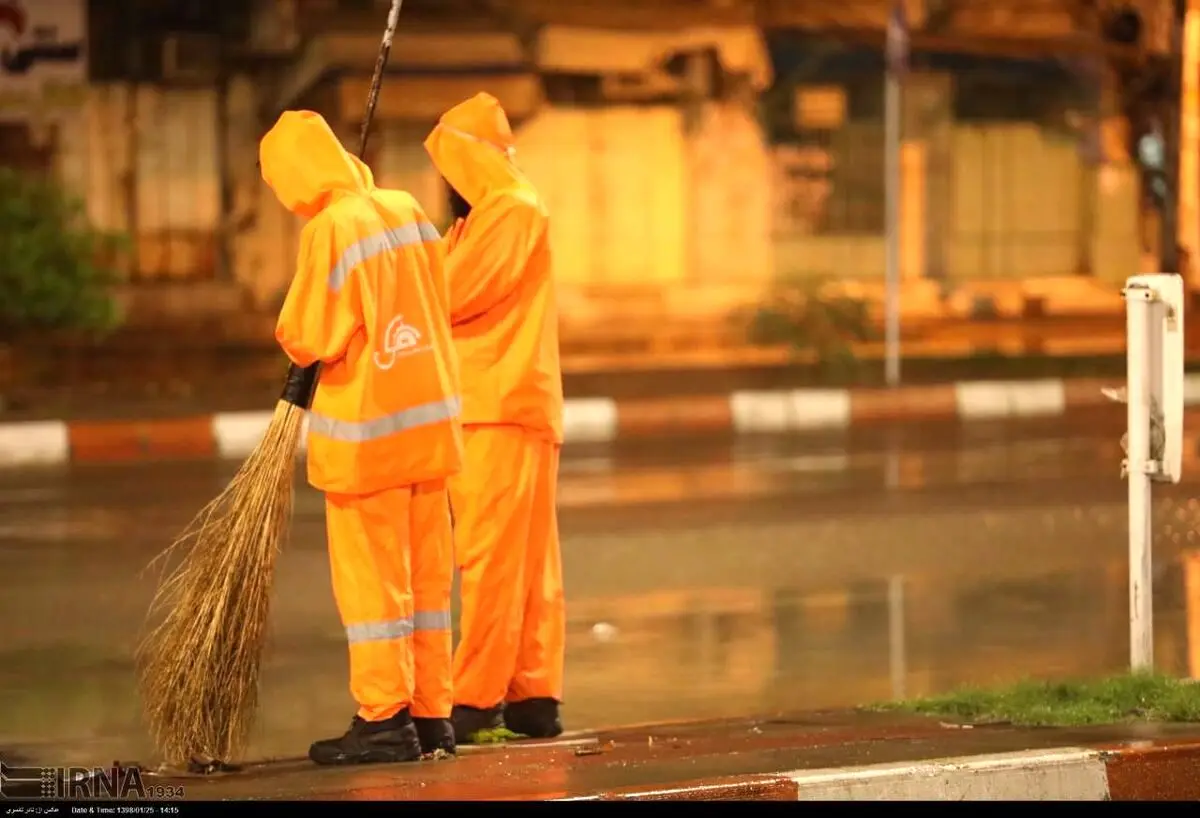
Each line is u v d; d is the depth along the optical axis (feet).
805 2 209.36
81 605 98.07
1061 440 164.45
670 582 105.19
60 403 174.81
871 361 201.57
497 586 66.90
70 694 79.25
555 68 201.77
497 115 66.90
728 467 148.25
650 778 55.62
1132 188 222.48
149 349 187.62
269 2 194.08
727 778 55.06
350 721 75.72
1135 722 64.54
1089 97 221.25
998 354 205.57
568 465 149.28
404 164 196.44
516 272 65.98
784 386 187.62
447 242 67.77
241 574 60.34
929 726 65.62
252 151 195.42
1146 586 72.59
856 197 212.43
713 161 207.41
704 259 207.82
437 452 59.98
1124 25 221.87
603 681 83.10
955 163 215.72
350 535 59.77
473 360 66.59
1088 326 216.74
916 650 89.15
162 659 60.90
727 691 81.35
